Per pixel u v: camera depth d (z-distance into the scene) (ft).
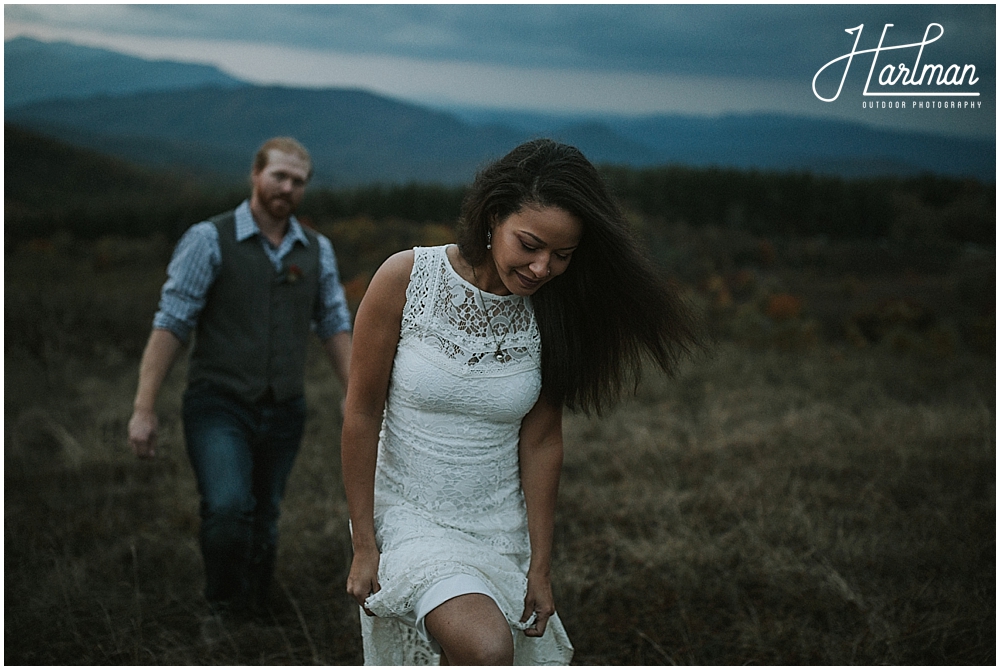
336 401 21.83
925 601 9.96
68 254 57.31
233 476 9.44
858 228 101.14
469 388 6.19
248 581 10.20
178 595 10.75
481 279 6.21
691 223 97.50
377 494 6.79
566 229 5.40
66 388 21.99
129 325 30.19
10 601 10.18
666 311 6.50
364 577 6.39
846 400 22.22
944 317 51.65
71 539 12.35
